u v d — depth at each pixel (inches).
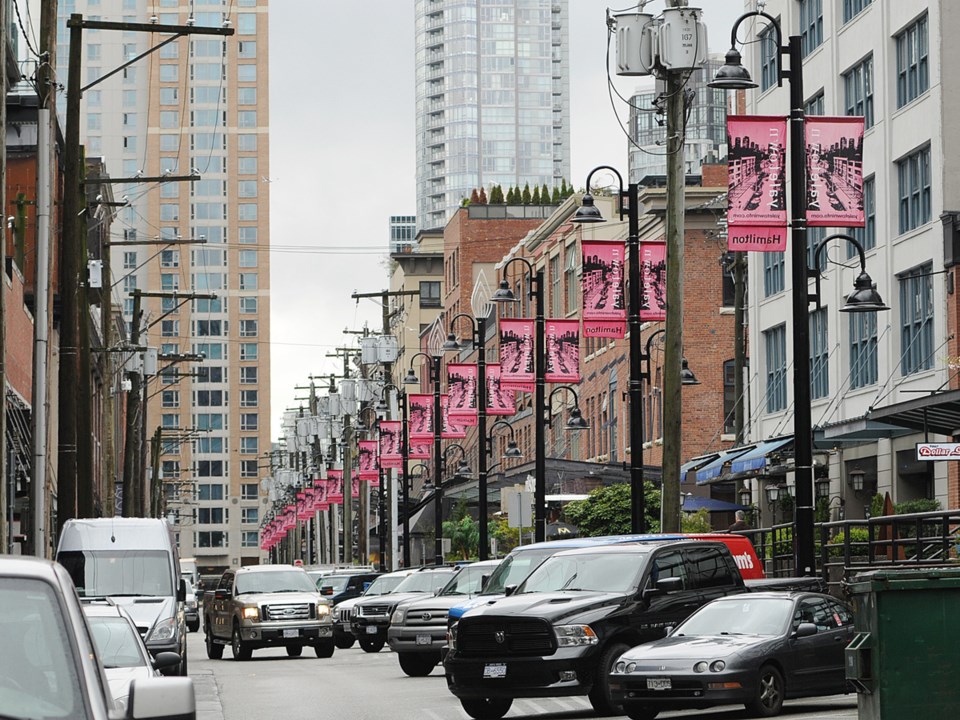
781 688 1503.4
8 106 4530.0
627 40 2299.5
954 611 967.6
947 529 2148.1
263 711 1784.0
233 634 3058.6
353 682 2271.2
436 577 3230.8
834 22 3695.9
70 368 2517.2
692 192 5191.9
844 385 3622.0
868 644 967.0
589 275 2518.5
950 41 3139.8
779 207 1872.5
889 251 3366.1
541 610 1608.0
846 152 1868.8
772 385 4173.2
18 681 503.8
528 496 3289.9
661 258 2504.9
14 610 521.3
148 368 4785.9
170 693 507.2
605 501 4315.9
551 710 1755.7
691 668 1466.5
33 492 2252.7
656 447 5073.8
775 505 3924.7
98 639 1315.2
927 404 2347.4
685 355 5132.9
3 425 1679.4
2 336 1675.7
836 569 2436.0
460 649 1646.2
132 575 2231.8
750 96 4239.7
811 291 3836.1
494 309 7859.3
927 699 960.3
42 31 2297.0
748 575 1888.5
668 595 1665.8
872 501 3186.5
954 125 3125.0
